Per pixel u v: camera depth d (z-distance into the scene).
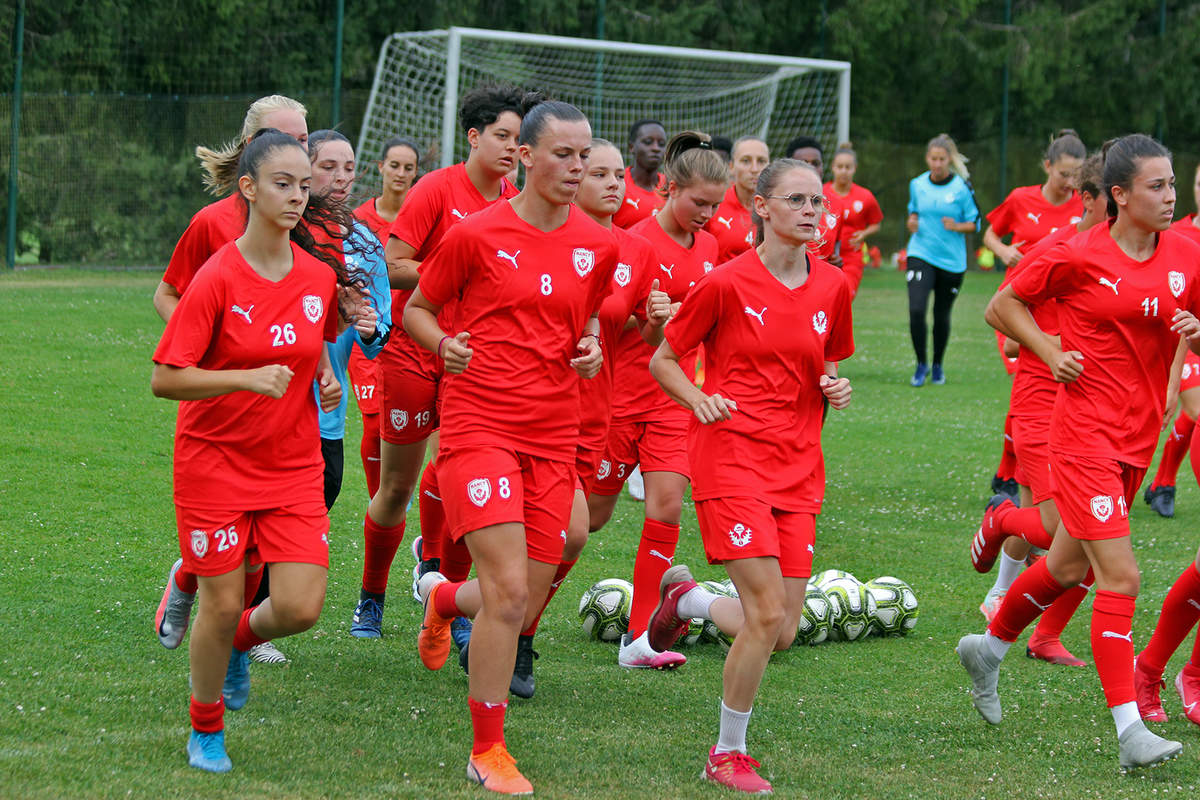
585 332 11.04
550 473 10.81
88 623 13.15
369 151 48.56
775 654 14.06
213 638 9.78
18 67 49.66
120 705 11.06
